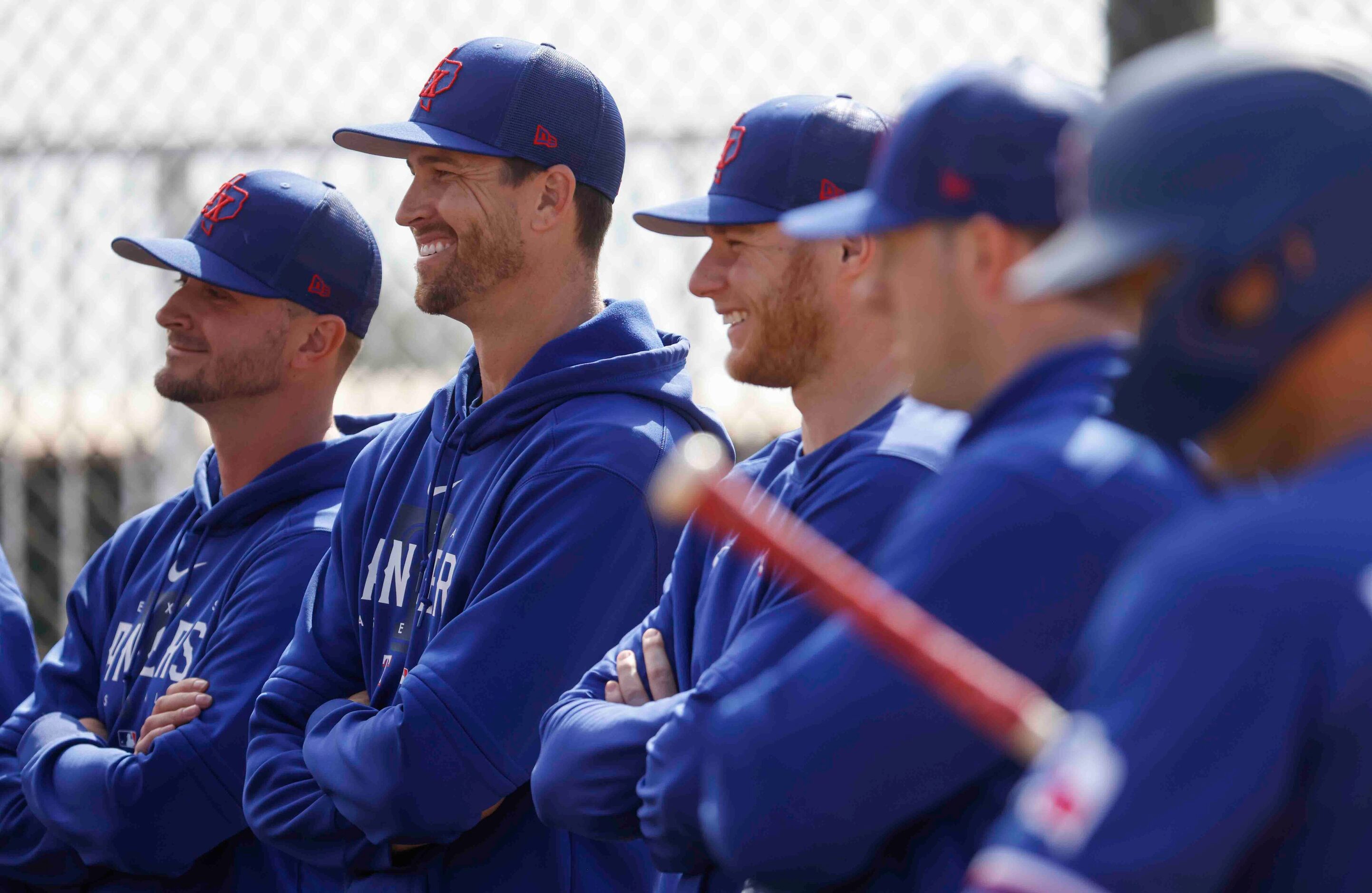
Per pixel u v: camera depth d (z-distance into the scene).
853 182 7.73
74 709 11.05
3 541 15.71
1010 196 5.22
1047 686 4.86
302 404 11.14
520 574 8.59
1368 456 3.75
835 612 4.37
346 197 11.56
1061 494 4.85
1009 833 3.82
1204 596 3.60
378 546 9.64
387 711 8.55
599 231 9.95
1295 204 3.79
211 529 10.87
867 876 5.65
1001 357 5.32
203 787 9.68
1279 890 3.71
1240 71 3.97
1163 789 3.55
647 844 7.09
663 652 7.94
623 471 8.78
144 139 15.34
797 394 7.76
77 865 10.47
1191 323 3.95
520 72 9.58
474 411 9.33
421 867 8.83
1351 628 3.52
